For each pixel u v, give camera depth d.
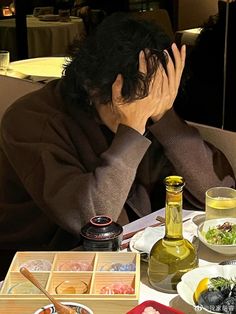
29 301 1.23
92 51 1.79
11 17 3.02
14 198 1.99
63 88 1.90
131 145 1.71
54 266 1.35
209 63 2.25
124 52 1.73
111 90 1.75
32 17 2.93
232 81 2.23
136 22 1.79
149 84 1.75
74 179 1.70
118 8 2.52
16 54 3.02
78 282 1.31
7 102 2.68
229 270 1.34
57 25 2.87
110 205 1.68
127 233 1.62
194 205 1.95
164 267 1.33
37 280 1.27
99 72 1.76
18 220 1.97
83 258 1.38
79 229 1.67
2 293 1.25
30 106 1.91
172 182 1.31
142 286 1.37
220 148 2.12
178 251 1.34
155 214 1.76
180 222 1.34
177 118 1.97
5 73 2.78
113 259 1.38
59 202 1.68
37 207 1.94
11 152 1.86
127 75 1.73
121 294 1.24
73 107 1.86
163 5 2.33
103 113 1.83
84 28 2.72
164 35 1.80
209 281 1.28
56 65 2.88
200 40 2.25
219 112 2.29
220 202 1.64
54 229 1.92
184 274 1.32
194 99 2.31
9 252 1.97
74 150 1.84
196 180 1.93
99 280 1.31
